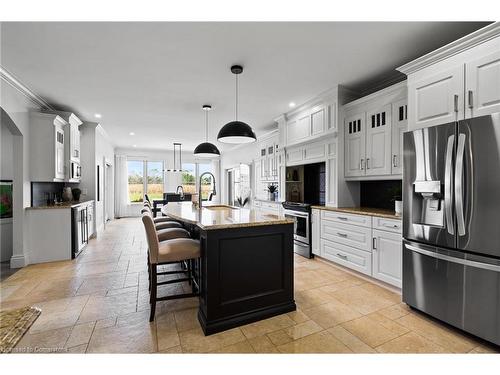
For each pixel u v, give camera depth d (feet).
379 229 9.33
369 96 10.55
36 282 9.87
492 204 5.67
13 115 10.80
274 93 12.26
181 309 7.79
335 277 10.49
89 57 8.75
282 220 7.52
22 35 7.41
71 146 14.69
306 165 15.11
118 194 29.35
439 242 6.70
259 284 7.28
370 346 6.01
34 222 12.25
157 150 31.17
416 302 7.41
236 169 27.96
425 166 7.04
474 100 6.23
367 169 10.85
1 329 2.23
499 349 5.86
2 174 12.57
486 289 5.84
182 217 8.18
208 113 15.57
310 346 6.01
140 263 12.39
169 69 9.70
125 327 6.76
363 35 7.57
